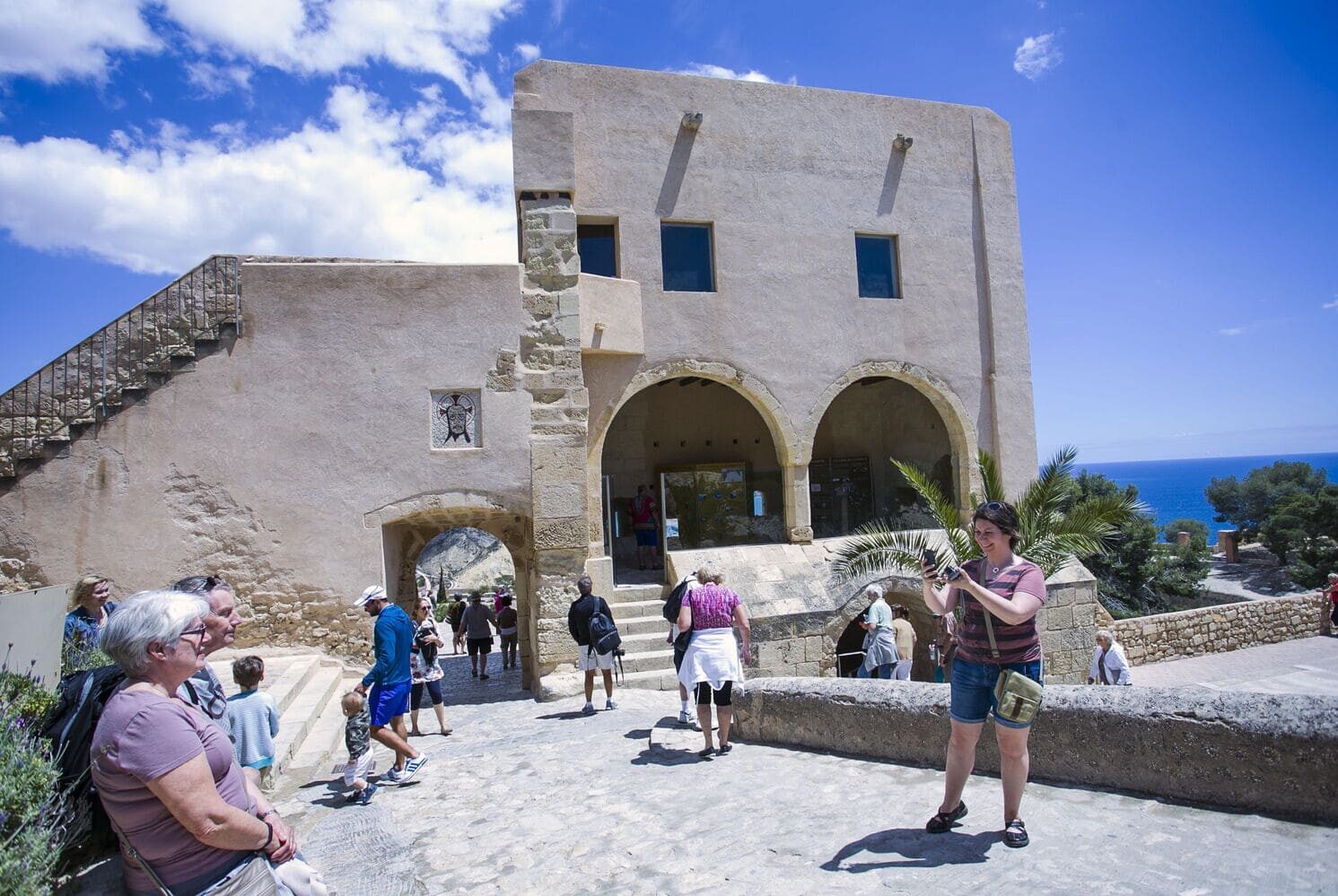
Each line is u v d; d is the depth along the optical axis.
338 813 6.34
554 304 12.51
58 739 4.13
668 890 4.02
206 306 13.58
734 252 14.62
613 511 18.19
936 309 16.02
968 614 4.00
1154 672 16.06
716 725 8.08
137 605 2.86
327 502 11.59
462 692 14.55
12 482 10.76
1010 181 17.02
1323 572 33.75
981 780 5.03
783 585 13.95
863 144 15.75
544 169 12.72
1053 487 11.86
